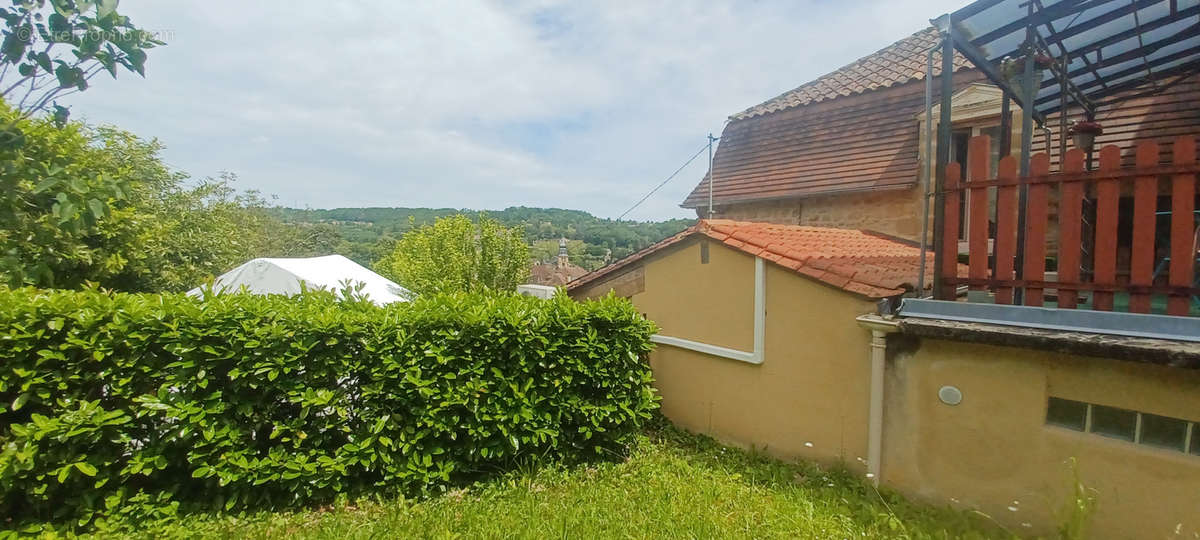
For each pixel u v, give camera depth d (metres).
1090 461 3.58
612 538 3.71
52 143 4.77
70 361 3.84
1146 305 3.34
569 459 5.36
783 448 5.34
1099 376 3.53
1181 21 4.63
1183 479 3.27
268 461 4.16
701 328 6.18
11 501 3.78
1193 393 3.21
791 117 10.32
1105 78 5.67
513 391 4.93
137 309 3.97
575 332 5.32
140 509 3.91
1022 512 3.83
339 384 4.49
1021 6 3.91
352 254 40.06
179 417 3.91
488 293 5.93
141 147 10.75
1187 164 3.16
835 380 4.87
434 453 4.63
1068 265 3.61
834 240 6.74
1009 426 3.89
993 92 7.42
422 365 4.64
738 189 10.23
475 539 3.73
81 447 3.88
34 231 4.00
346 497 4.37
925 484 4.30
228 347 4.16
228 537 3.76
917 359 4.33
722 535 3.74
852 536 3.71
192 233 11.06
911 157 8.07
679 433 6.28
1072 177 3.56
